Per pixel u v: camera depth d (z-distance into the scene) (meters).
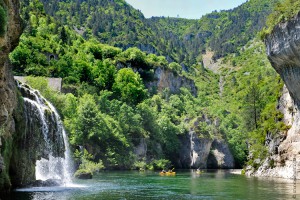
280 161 66.94
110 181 54.56
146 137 100.75
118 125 93.75
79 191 39.34
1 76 29.27
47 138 46.47
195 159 110.12
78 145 79.81
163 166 97.44
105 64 130.75
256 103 102.31
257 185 49.59
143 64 153.25
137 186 47.31
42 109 45.59
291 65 61.91
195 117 118.38
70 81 113.50
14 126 35.81
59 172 50.25
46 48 127.06
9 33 31.73
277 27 60.88
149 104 127.81
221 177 67.31
